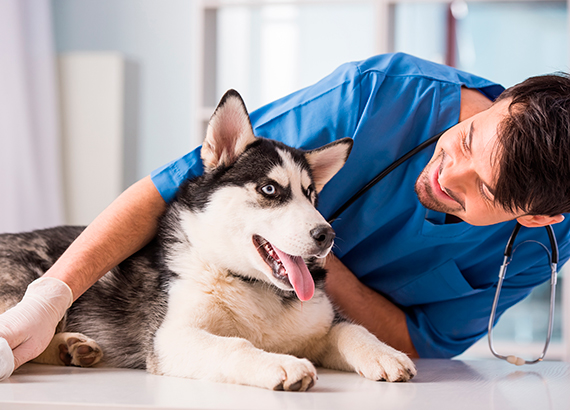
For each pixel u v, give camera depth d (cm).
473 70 329
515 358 151
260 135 168
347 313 178
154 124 392
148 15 391
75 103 394
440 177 137
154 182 152
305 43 347
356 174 165
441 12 329
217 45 349
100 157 392
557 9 320
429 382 121
